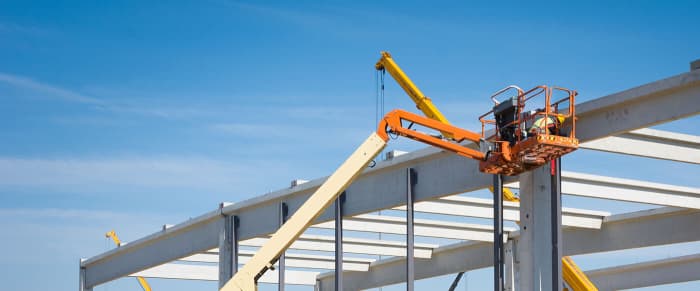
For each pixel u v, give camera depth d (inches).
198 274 2033.7
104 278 2007.9
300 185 1471.5
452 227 1637.6
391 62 2234.3
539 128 1088.8
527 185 1144.2
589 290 1460.4
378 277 1974.7
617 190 1364.4
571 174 1334.9
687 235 1405.0
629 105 1054.4
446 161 1266.0
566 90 1083.9
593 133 1091.3
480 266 1726.1
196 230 1720.0
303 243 1776.6
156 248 1833.2
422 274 1856.5
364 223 1653.5
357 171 1175.6
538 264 1120.8
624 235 1489.9
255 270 1144.8
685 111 999.6
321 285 2142.0
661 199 1380.4
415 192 1305.4
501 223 1155.3
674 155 1195.9
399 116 1173.7
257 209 1583.4
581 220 1499.8
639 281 1712.6
